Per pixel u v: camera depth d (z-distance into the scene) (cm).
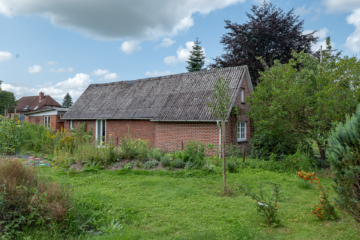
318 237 443
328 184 812
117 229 456
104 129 2058
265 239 431
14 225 412
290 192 729
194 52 4706
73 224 457
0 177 462
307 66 1321
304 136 1112
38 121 2759
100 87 2411
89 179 858
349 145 419
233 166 1012
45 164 1084
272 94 1124
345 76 892
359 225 448
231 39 2589
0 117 1390
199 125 1462
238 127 1655
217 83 765
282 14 2564
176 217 534
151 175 942
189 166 1005
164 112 1617
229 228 480
